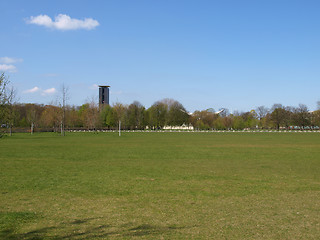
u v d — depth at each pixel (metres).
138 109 155.25
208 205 13.32
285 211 12.42
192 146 47.81
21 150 40.03
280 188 16.86
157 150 40.44
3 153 35.97
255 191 16.09
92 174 21.39
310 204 13.51
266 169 23.92
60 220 11.25
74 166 25.41
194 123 173.62
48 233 9.88
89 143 54.78
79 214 12.02
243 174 21.50
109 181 18.78
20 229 10.25
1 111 19.83
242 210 12.56
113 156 33.06
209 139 69.94
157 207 13.00
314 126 162.88
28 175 20.92
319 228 10.44
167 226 10.59
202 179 19.53
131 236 9.62
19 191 16.05
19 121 123.06
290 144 52.78
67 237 9.52
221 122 164.00
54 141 60.72
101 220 11.26
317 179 19.61
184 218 11.50
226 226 10.59
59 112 107.69
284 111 167.62
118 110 145.62
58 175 20.94
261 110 196.88
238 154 35.38
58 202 13.85
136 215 11.88
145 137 80.38
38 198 14.59
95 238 9.44
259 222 11.05
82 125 146.38
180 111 165.38
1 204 13.52
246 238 9.49
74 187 17.02
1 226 10.54
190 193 15.62
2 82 19.67
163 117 160.38
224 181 18.86
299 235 9.78
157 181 18.81
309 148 44.19
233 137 81.12
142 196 14.98
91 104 123.94
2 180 19.06
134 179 19.47
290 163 27.52
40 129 123.06
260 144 52.75
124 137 79.94
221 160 29.67
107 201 14.03
